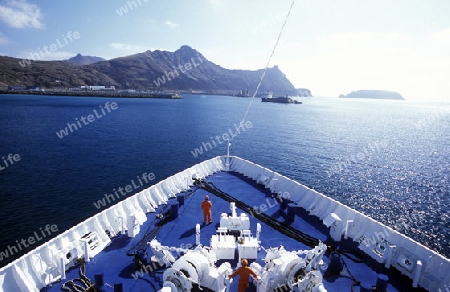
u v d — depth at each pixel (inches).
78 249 432.1
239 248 427.2
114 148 2213.3
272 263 367.2
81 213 1057.5
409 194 1550.2
